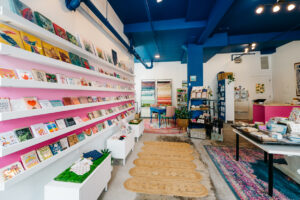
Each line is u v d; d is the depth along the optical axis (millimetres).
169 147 3420
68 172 1504
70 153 1870
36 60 1286
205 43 4840
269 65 6668
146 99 8078
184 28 3857
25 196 1274
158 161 2699
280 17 3768
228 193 1825
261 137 1978
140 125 4109
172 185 1982
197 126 4527
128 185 1979
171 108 5766
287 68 5742
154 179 2123
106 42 3070
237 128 2604
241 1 3061
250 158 2811
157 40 4793
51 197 1315
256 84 6820
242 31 4625
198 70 4895
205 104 4836
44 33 1371
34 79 1324
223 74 6602
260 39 4766
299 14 3627
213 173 2287
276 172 2303
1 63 1128
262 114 4293
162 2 3170
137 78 8273
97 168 1608
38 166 1251
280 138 1957
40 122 1462
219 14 3004
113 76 3094
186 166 2510
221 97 6699
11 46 1058
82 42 2070
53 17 1672
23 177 1113
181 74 7922
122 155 2557
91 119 2199
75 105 1790
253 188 1920
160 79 8055
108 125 2787
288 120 2309
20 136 1177
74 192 1268
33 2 1409
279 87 6184
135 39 4648
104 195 1781
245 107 6898
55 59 1508
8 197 1130
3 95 1140
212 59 7312
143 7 3346
